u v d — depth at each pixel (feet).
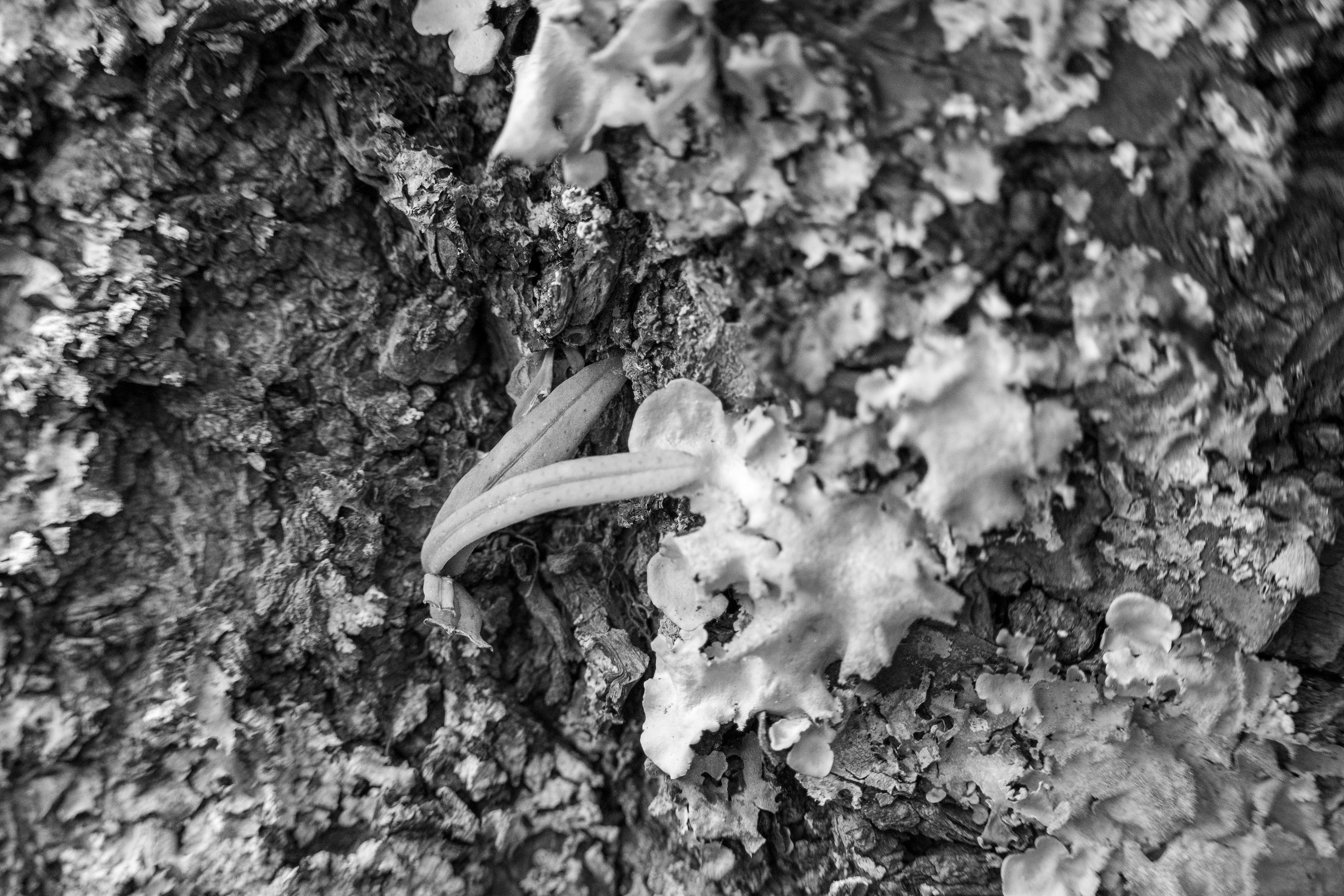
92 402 0.35
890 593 0.33
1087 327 0.32
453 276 0.37
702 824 0.37
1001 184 0.32
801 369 0.32
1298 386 0.34
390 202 0.36
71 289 0.35
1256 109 0.32
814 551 0.33
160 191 0.35
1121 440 0.33
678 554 0.34
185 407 0.37
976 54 0.32
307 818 0.37
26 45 0.34
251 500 0.37
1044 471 0.32
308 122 0.36
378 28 0.35
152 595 0.36
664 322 0.35
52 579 0.35
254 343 0.37
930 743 0.35
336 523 0.37
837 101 0.32
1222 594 0.34
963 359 0.32
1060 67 0.32
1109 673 0.34
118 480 0.36
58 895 0.35
